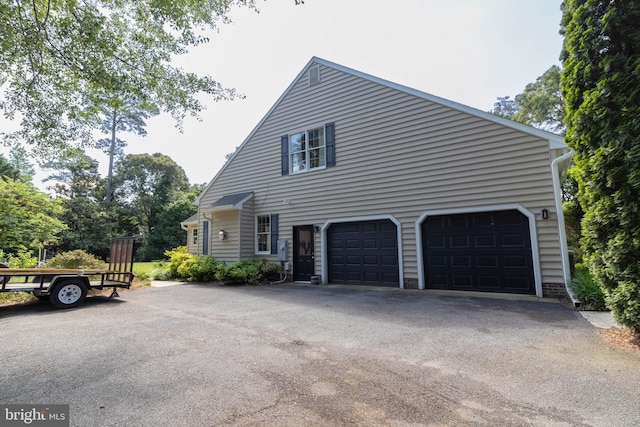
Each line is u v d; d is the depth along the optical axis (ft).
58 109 18.79
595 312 16.37
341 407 7.45
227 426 6.72
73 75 18.16
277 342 12.49
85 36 16.42
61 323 15.99
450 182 24.89
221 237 37.76
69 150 20.12
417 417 6.98
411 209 26.55
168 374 9.47
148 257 91.30
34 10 15.01
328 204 31.48
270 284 31.68
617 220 11.64
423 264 25.80
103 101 19.35
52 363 10.45
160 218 96.58
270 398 7.92
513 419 6.84
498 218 23.17
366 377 9.09
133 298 23.90
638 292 10.93
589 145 12.60
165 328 14.82
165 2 16.39
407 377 9.05
